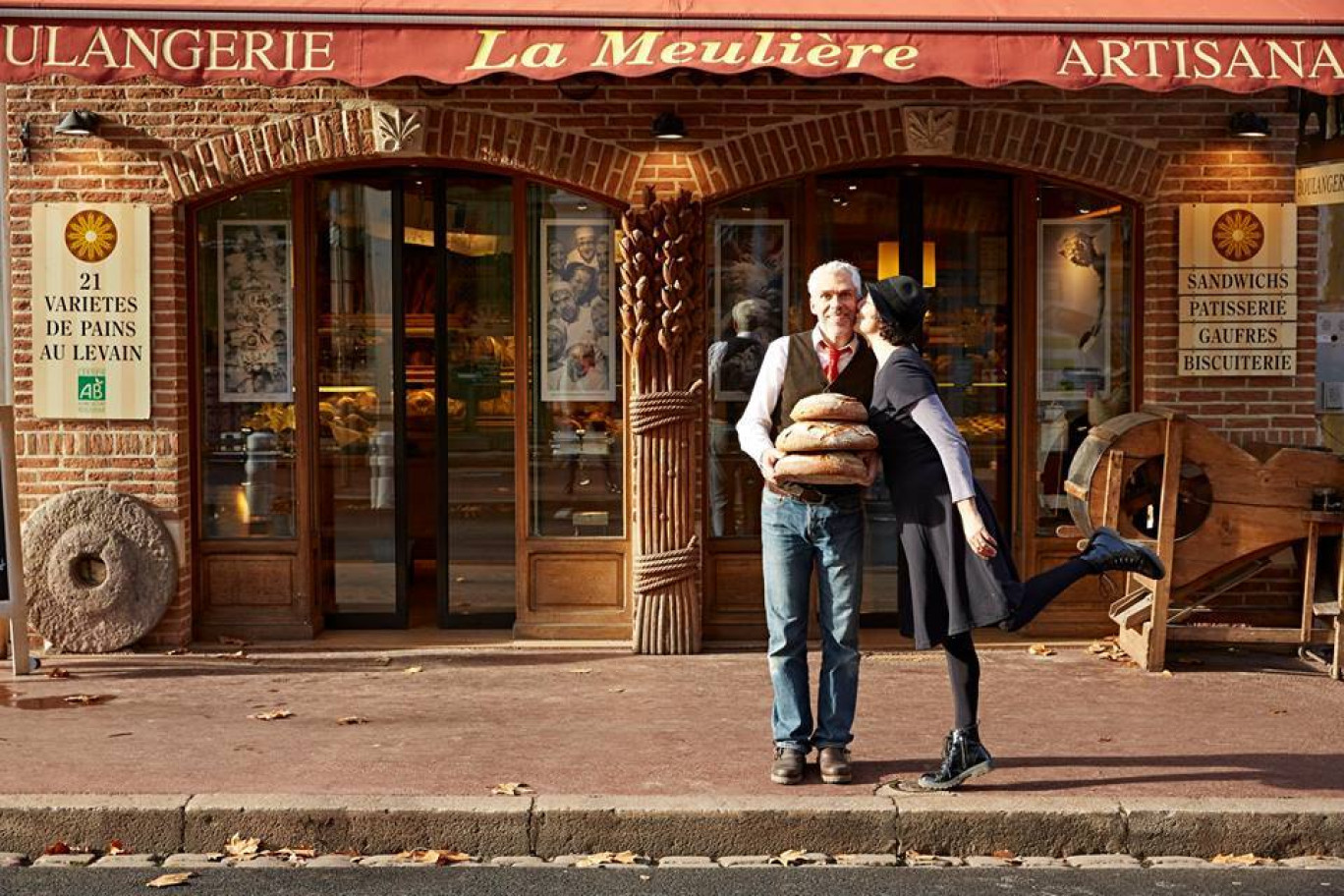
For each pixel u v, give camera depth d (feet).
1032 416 33.78
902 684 29.25
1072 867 20.84
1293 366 32.58
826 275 22.47
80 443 32.01
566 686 29.07
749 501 33.24
